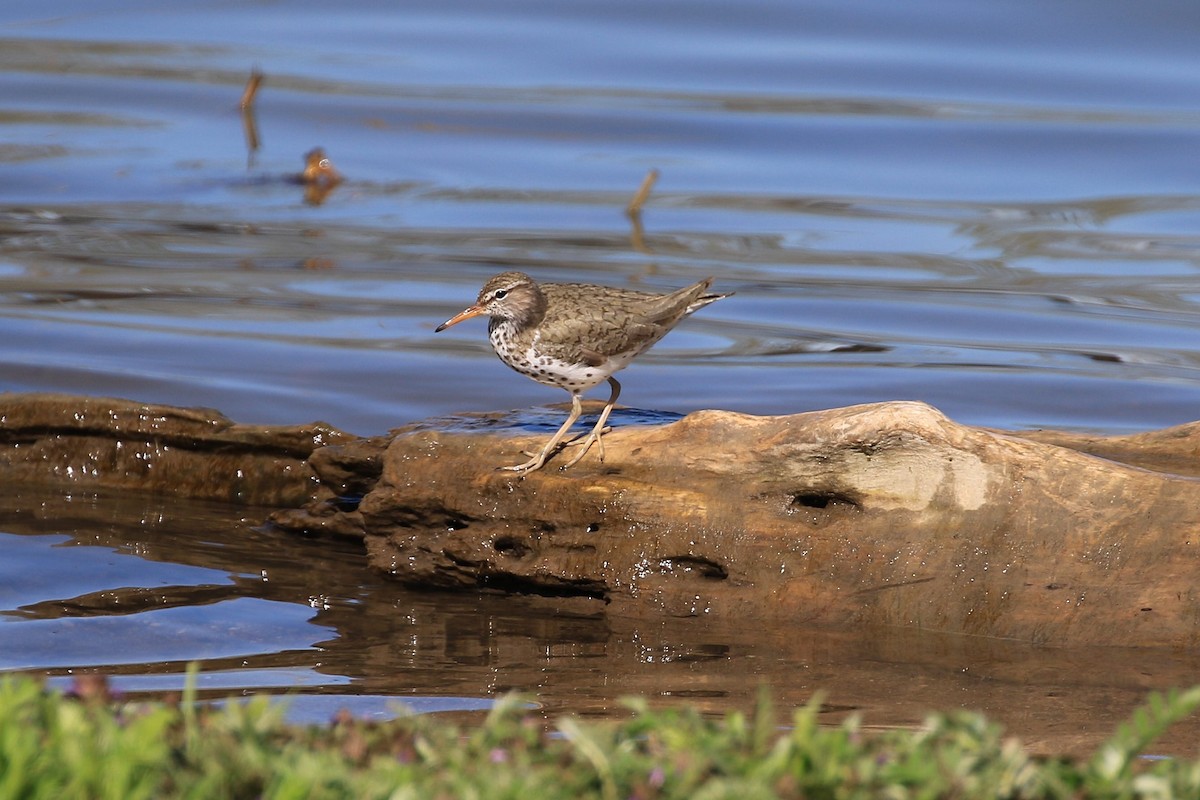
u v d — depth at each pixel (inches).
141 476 591.5
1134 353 787.4
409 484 495.8
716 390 722.8
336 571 510.0
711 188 1131.3
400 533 502.0
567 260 935.0
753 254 968.3
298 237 979.9
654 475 471.5
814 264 948.0
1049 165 1186.0
